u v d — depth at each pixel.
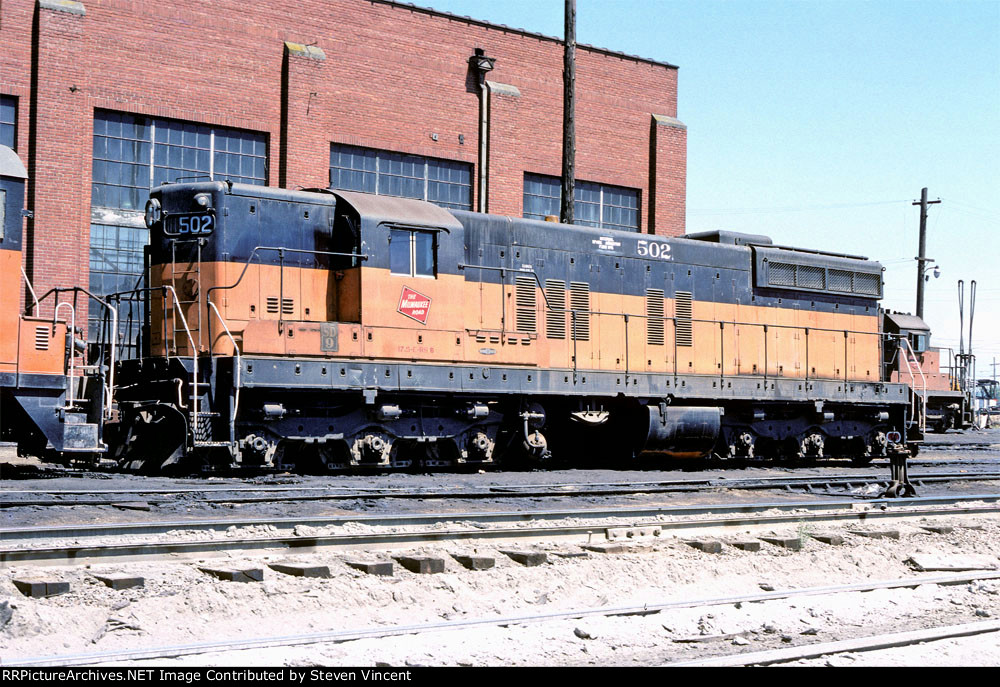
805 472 19.78
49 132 21.22
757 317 21.11
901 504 14.44
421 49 26.39
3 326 13.87
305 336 15.39
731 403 20.61
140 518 10.66
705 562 10.06
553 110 28.64
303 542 9.30
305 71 24.36
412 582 8.49
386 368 15.99
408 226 16.38
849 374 22.48
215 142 23.64
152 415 15.13
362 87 25.33
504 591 8.63
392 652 6.49
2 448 19.78
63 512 10.70
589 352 18.78
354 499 12.48
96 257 22.09
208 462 15.28
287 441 15.78
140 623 7.04
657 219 30.31
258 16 24.02
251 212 15.74
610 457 20.11
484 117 27.20
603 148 29.48
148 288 16.02
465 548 9.85
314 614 7.67
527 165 27.98
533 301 18.16
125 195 22.48
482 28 27.45
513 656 6.56
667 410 19.31
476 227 17.66
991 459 26.53
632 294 19.45
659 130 30.45
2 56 20.94
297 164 24.16
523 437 17.81
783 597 8.75
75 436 14.12
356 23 25.33
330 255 16.36
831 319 22.34
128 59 22.30
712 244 20.70
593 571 9.37
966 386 39.34
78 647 6.54
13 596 7.32
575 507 13.12
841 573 10.26
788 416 21.47
